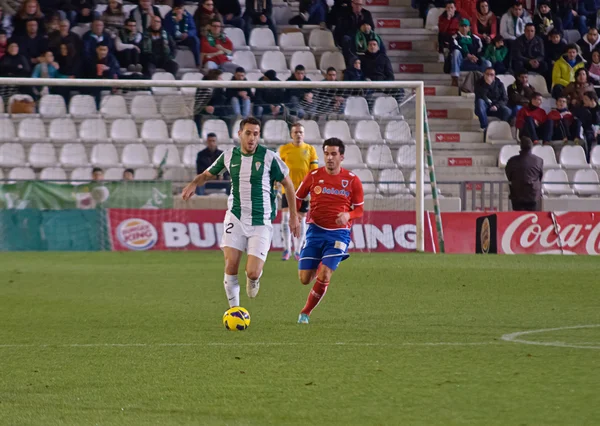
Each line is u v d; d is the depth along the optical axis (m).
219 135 63.44
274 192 25.61
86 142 62.41
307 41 75.88
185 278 38.62
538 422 14.21
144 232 56.00
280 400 15.73
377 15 78.75
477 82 69.56
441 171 67.62
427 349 21.06
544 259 49.59
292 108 63.59
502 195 60.75
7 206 55.12
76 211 55.75
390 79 67.25
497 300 31.22
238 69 63.00
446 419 14.38
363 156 63.09
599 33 79.44
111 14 67.50
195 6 75.25
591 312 28.14
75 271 41.69
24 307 29.27
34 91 64.06
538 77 74.50
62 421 14.28
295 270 42.31
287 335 23.31
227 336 23.19
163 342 22.19
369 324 25.38
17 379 17.59
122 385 17.02
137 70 65.31
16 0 70.19
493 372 18.23
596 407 15.16
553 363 19.23
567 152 68.88
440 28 73.81
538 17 75.19
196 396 16.05
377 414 14.72
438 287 35.31
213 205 57.34
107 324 25.44
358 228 56.44
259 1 73.69
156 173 61.34
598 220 55.84
